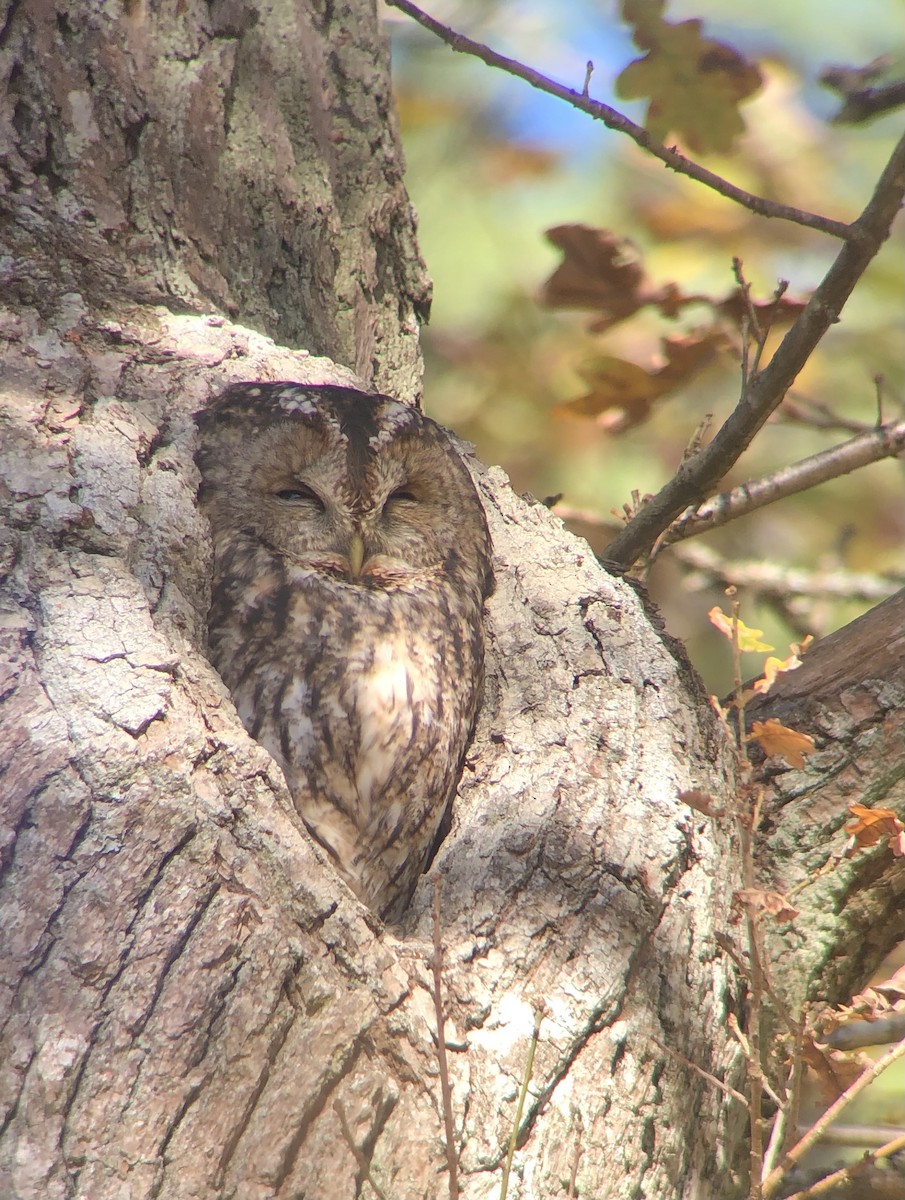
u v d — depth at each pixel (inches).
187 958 183.8
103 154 285.1
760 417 285.4
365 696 265.7
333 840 264.8
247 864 193.5
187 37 304.3
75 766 189.5
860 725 269.1
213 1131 178.1
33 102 281.1
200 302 287.4
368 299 332.2
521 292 575.2
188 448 249.6
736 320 328.5
